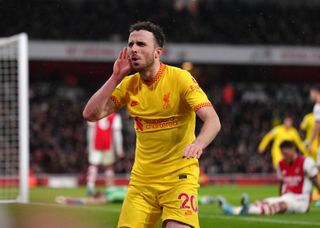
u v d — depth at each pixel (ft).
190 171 24.66
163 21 150.92
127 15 152.46
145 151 24.93
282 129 82.84
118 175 116.16
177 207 24.21
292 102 152.66
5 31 143.64
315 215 48.85
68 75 148.15
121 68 24.34
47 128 129.80
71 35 145.38
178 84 24.20
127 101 25.27
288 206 49.52
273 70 156.04
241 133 136.36
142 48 23.94
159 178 24.68
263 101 152.15
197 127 128.06
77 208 48.80
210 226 42.63
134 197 25.05
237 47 139.64
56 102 141.28
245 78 158.92
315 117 67.97
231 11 157.38
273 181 112.68
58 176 110.01
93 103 24.57
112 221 43.98
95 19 149.89
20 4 147.02
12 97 74.23
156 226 25.40
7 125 77.30
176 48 136.67
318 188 50.88
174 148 24.57
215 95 152.05
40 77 146.30
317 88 68.13
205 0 156.15
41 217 44.24
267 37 152.76
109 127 74.43
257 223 42.88
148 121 24.66
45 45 131.23
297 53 141.49
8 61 75.15
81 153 122.93
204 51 138.10
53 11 148.97
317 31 156.66
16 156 89.76
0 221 43.70
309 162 50.29
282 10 159.22
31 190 87.04
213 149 127.54
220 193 81.46
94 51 132.46
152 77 24.47
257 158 128.47
